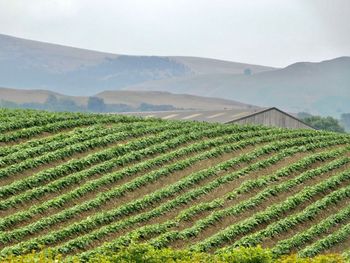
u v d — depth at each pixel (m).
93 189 73.44
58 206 68.69
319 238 64.38
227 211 68.50
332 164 83.69
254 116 146.62
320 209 70.19
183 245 62.00
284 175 80.56
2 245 59.84
